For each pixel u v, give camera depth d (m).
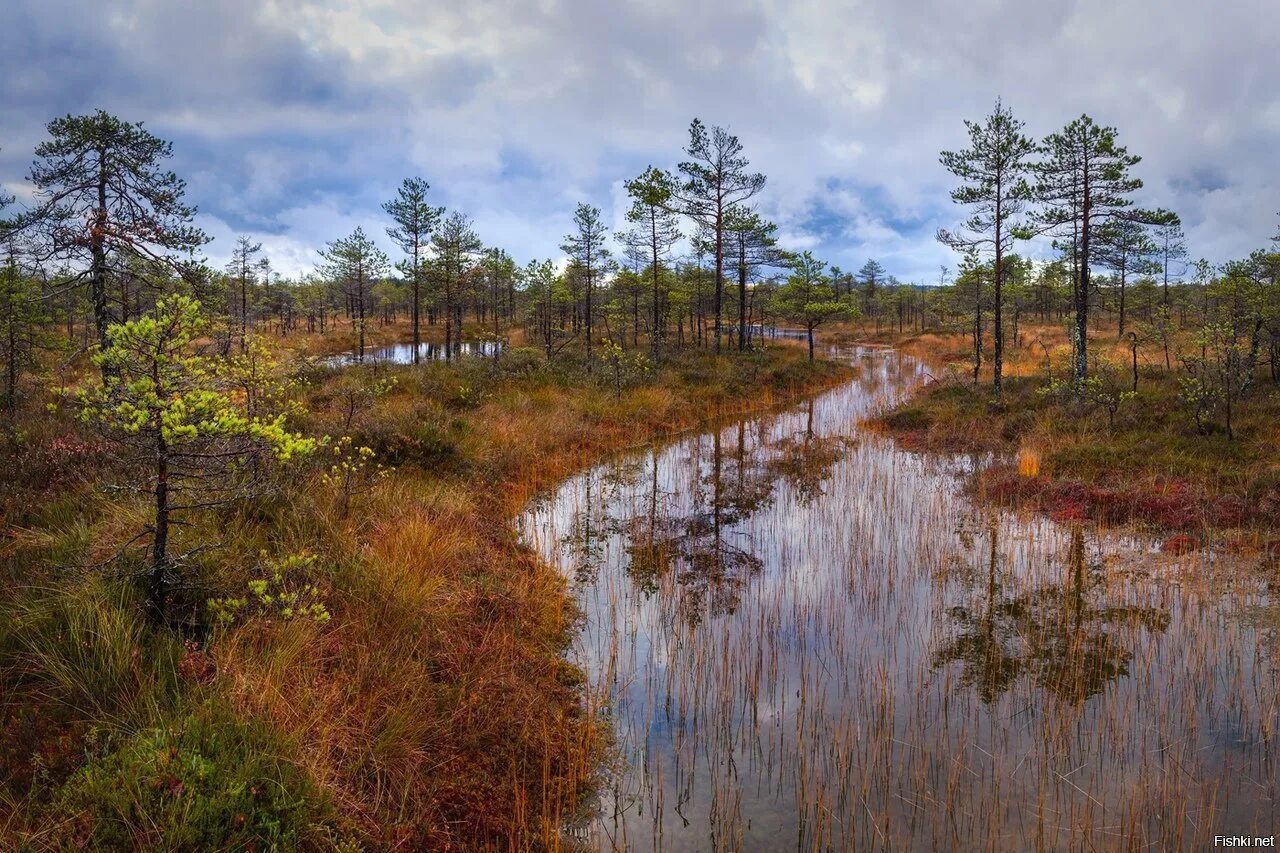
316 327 57.00
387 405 13.23
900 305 65.94
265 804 3.42
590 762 4.77
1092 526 9.55
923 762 4.65
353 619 5.37
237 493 5.36
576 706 5.43
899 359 42.44
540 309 44.47
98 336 11.02
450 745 4.55
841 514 10.76
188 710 3.89
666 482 12.79
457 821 4.00
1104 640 6.34
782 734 5.08
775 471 13.74
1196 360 14.13
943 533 9.66
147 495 5.95
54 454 7.50
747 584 7.98
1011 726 5.08
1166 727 4.92
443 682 5.10
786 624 6.91
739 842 4.03
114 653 4.11
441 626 5.77
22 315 12.28
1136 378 17.52
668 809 4.34
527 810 4.24
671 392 21.61
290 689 4.39
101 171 10.84
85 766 3.35
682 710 5.39
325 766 3.86
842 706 5.41
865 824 4.16
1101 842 3.91
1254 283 15.94
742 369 27.06
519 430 14.37
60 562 4.99
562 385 19.88
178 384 4.56
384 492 8.35
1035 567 8.22
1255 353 14.80
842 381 31.34
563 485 12.29
